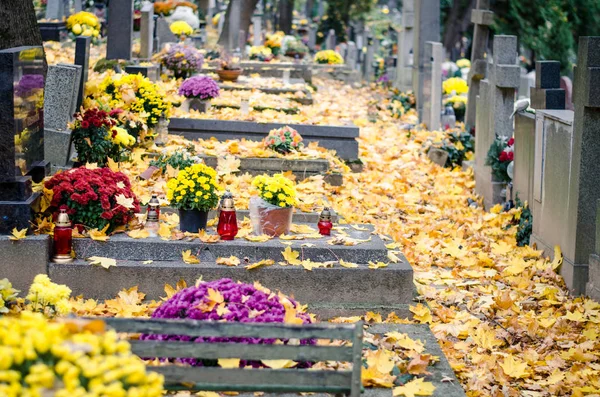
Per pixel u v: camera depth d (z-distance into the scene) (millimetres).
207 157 14969
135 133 15164
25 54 9852
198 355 5781
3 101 9320
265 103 20922
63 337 4730
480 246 13750
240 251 9680
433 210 15922
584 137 11523
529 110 16250
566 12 34094
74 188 9930
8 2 14031
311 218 12016
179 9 40469
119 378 4652
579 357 9219
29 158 10062
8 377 4453
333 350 5836
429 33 27109
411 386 7281
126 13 22391
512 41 16516
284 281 9539
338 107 26062
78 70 13453
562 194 12258
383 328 8758
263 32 48406
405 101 28297
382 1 73750
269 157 15195
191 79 18750
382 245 9992
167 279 9477
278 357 5816
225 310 7008
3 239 9344
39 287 7648
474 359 8898
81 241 9617
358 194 15586
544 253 12938
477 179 17391
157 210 10039
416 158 19812
